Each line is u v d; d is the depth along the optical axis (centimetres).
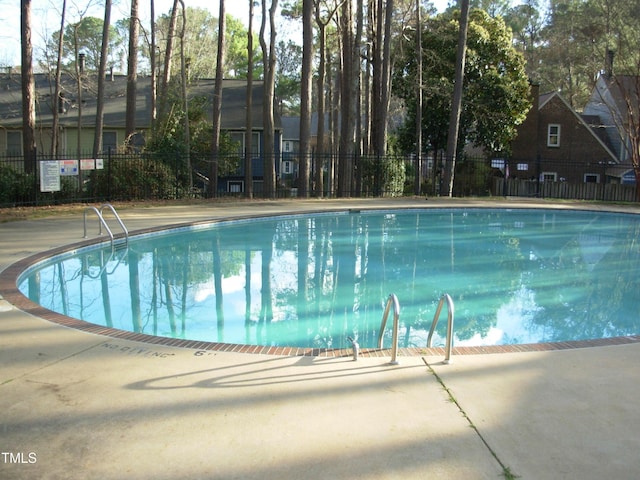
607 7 2988
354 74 2320
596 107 3628
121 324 670
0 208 1603
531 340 641
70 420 347
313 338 638
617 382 414
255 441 322
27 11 1733
